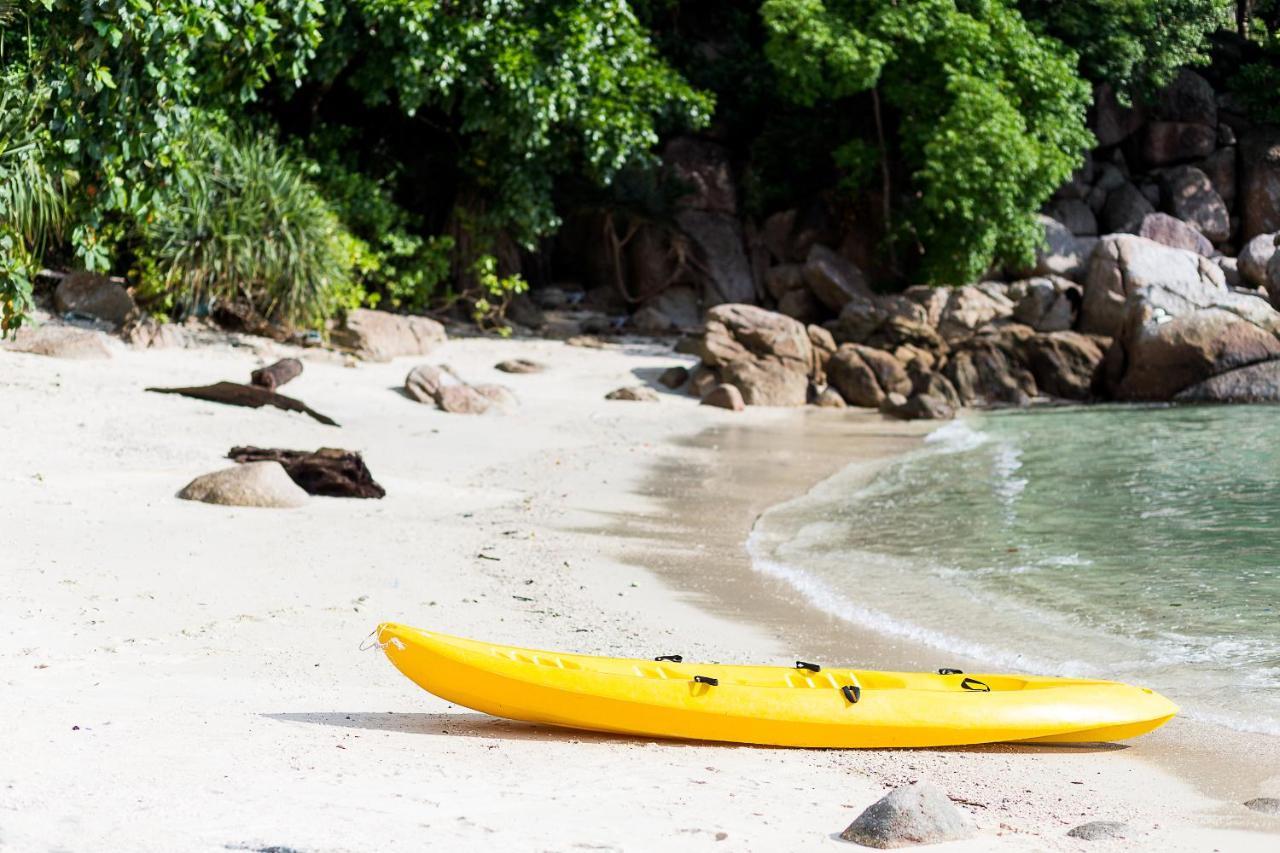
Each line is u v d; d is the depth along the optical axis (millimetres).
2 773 4375
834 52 29016
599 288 34656
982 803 5176
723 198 34594
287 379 19047
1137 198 33906
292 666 6953
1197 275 28859
